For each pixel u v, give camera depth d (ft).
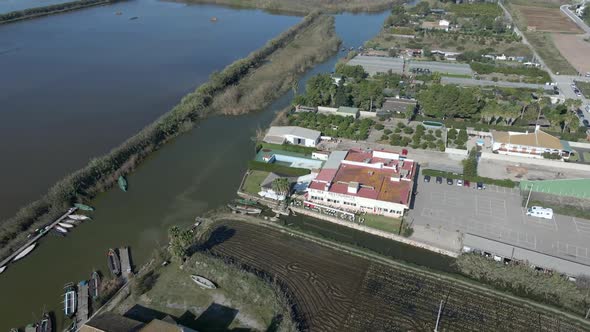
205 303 302.45
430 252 351.46
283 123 566.36
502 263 325.01
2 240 353.51
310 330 282.36
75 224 381.19
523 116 569.23
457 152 495.82
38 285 319.06
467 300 304.30
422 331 282.15
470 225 374.84
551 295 304.71
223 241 361.92
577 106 565.94
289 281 320.70
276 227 377.91
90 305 299.79
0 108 597.93
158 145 515.91
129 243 361.92
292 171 455.22
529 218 384.06
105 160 451.12
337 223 386.11
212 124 581.12
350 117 570.46
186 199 421.18
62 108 602.85
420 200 409.08
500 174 452.76
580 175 450.30
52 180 437.58
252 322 287.69
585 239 358.43
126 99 639.35
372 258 342.85
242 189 432.66
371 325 286.46
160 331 252.21
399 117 588.50
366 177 417.69
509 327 285.02
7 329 285.02
